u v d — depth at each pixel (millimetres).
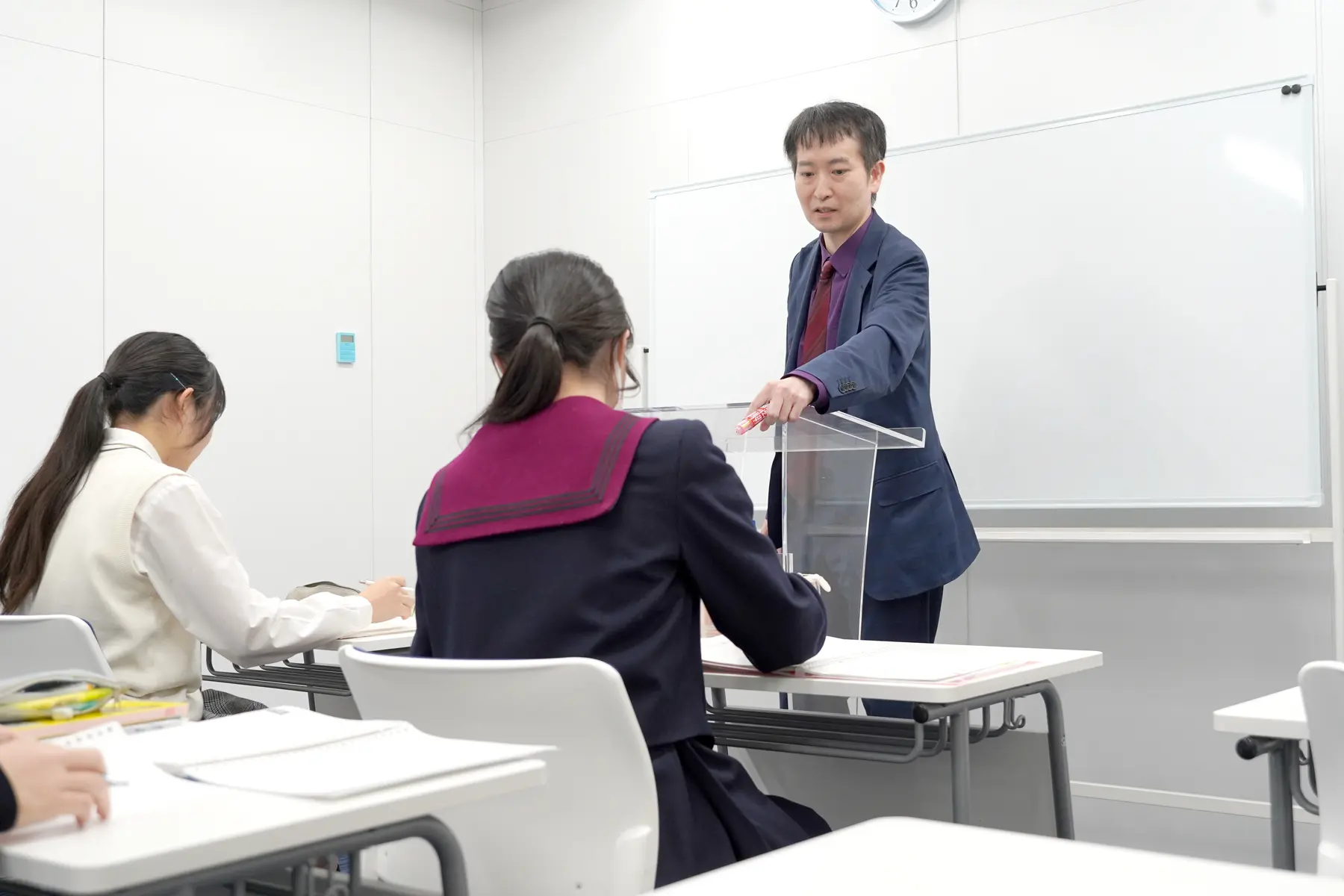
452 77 5059
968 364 3613
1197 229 3230
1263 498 3127
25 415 3787
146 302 4078
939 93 3855
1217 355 3197
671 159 4551
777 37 4258
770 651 1460
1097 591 3557
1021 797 1854
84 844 723
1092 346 3400
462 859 939
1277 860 1417
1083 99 3557
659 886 1275
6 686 1160
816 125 2445
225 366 4285
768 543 1416
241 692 4297
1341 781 1174
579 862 1233
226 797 834
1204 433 3217
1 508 3717
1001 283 3557
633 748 1187
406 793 847
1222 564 3348
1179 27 3381
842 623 1900
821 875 504
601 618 1331
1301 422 3070
